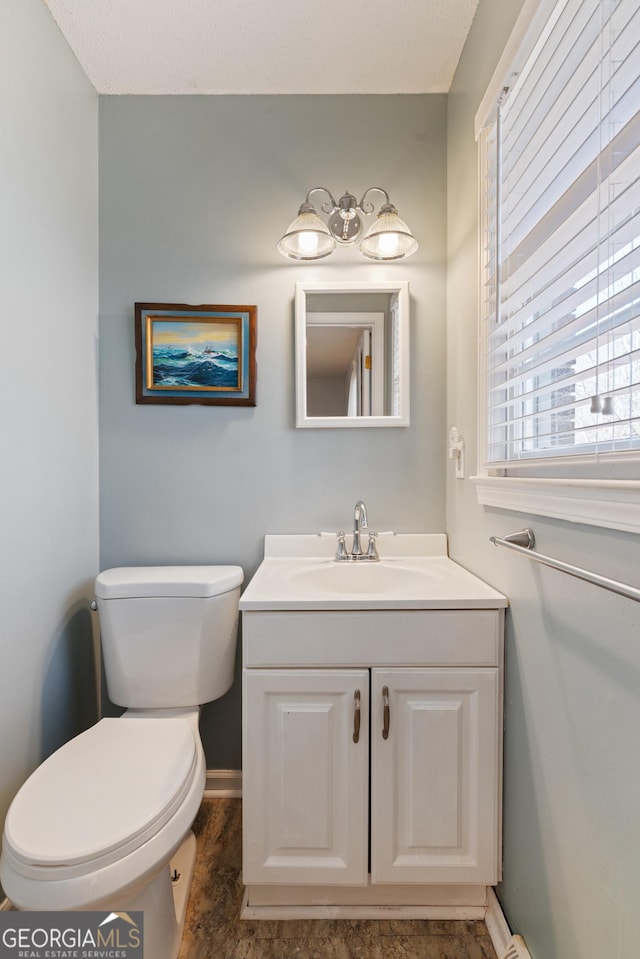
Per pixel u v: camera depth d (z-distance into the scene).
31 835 0.79
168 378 1.56
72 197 1.40
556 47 0.81
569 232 0.78
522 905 0.99
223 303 1.58
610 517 0.68
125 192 1.57
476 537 1.30
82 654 1.46
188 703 1.33
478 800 1.08
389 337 1.57
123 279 1.57
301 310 1.56
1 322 1.08
